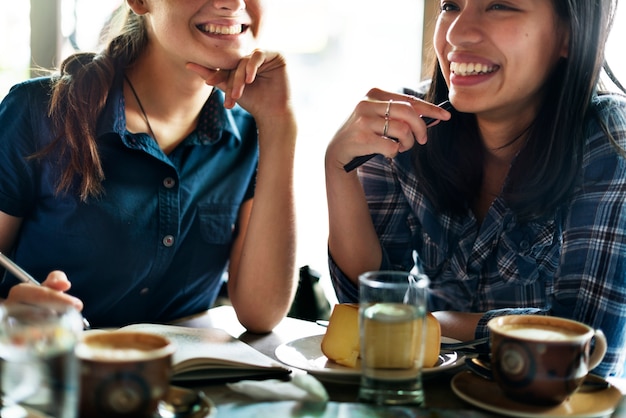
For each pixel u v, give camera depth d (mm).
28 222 1529
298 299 1643
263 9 1495
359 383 1024
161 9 1419
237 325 1404
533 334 951
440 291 1591
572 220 1370
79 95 1469
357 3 3723
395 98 1391
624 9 2018
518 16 1323
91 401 788
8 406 788
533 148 1434
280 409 910
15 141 1481
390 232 1611
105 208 1472
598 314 1282
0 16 2531
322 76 3914
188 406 870
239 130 1647
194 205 1562
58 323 783
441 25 1426
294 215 1479
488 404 922
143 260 1507
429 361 1054
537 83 1372
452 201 1545
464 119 1522
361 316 956
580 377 918
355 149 1374
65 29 2404
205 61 1438
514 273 1491
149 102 1531
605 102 1435
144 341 865
